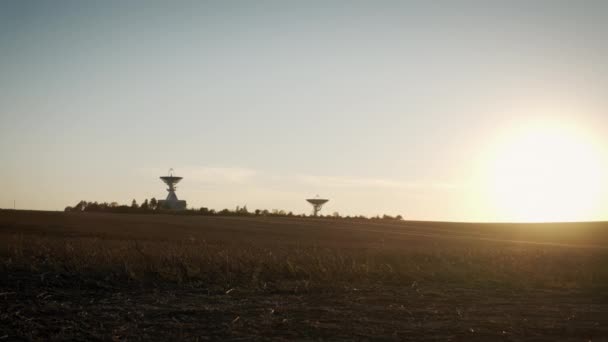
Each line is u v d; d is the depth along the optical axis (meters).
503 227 110.38
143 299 22.73
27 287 24.28
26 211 104.12
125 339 15.57
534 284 30.39
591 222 116.06
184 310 19.91
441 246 59.34
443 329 17.22
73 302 21.59
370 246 56.97
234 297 23.73
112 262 30.56
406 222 126.38
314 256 36.97
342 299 23.41
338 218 140.12
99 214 111.62
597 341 15.82
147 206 142.75
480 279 31.98
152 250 36.66
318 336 16.14
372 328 17.27
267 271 31.62
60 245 37.91
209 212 139.62
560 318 19.41
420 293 25.88
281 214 145.12
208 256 33.88
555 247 64.38
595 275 34.78
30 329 16.62
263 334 16.36
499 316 19.73
